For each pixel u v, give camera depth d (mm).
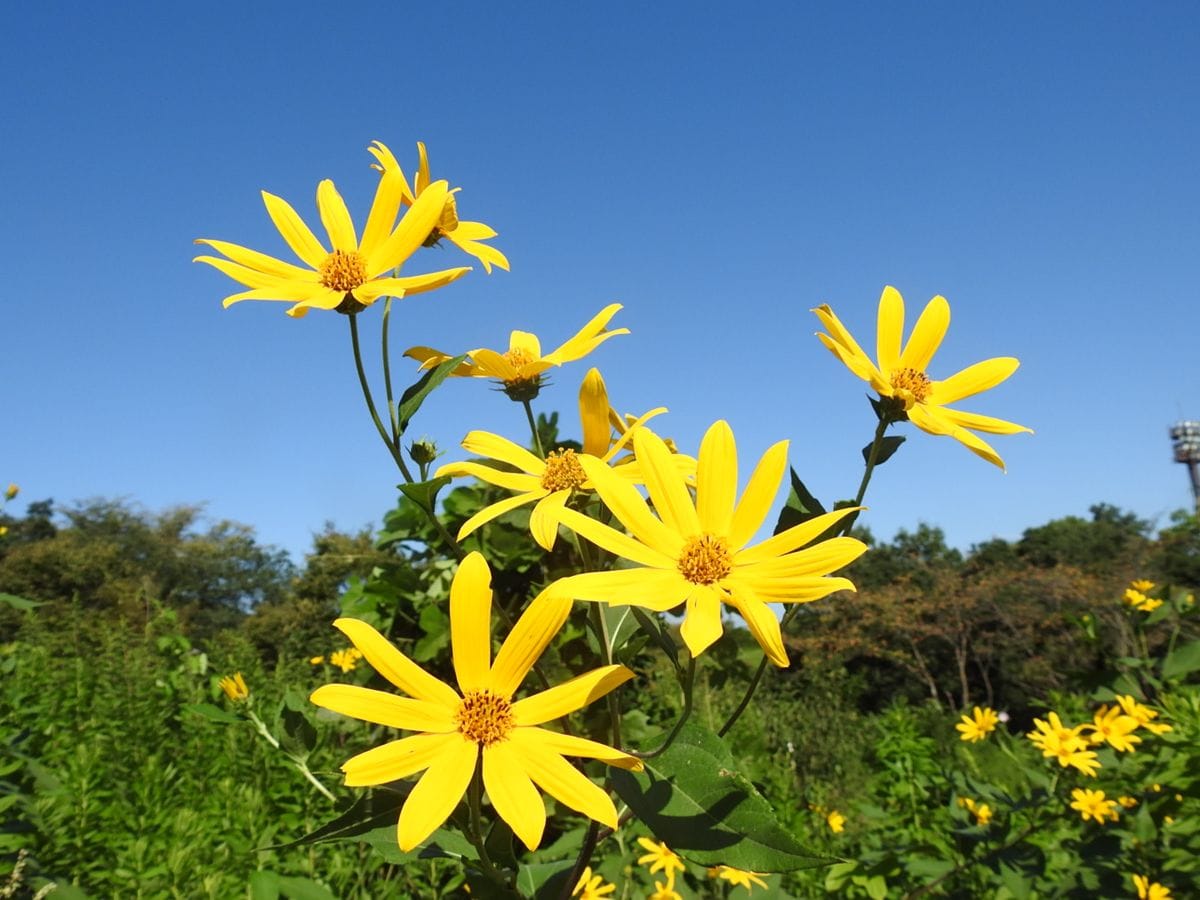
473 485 3941
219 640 7938
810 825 6148
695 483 1611
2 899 2793
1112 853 3320
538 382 1852
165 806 3900
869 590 30141
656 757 1383
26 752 3996
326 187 1844
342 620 1295
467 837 1380
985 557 35062
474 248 1896
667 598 1312
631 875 3434
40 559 30453
